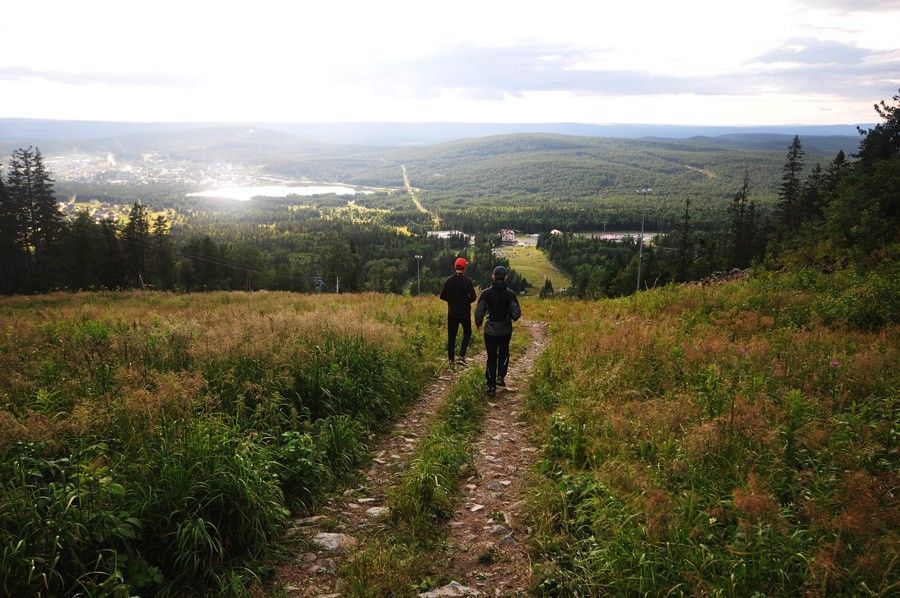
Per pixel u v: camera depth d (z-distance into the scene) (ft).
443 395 30.40
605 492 15.92
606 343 34.19
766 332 34.76
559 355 36.50
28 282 200.75
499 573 13.83
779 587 11.23
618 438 19.99
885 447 16.74
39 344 28.89
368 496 18.20
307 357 25.76
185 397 17.71
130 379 20.16
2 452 13.98
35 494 12.69
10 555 11.03
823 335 31.68
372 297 87.30
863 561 11.16
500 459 21.48
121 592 11.44
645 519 14.03
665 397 23.80
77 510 12.32
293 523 16.01
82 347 26.21
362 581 13.08
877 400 20.40
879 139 116.88
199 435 15.65
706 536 13.08
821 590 10.87
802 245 92.58
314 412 22.99
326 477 18.63
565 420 22.50
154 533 13.08
